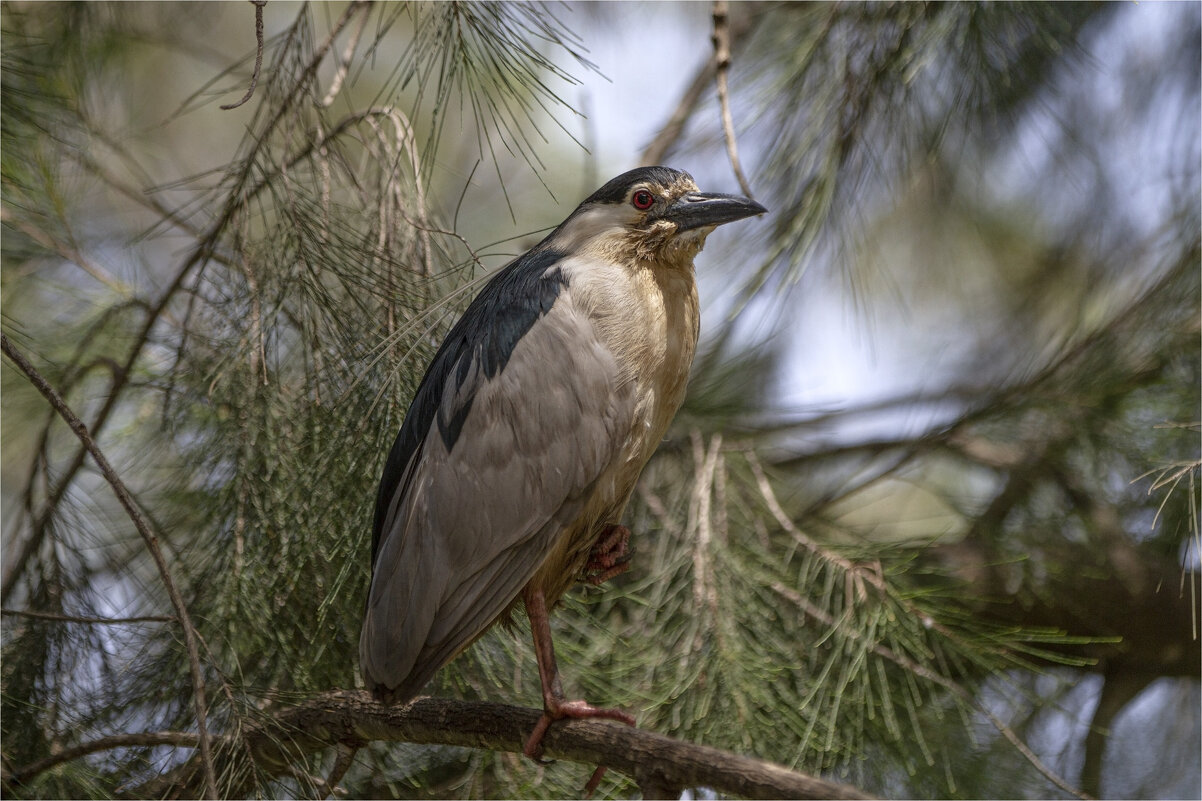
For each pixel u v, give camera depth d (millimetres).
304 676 6113
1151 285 8820
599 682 6277
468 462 6094
